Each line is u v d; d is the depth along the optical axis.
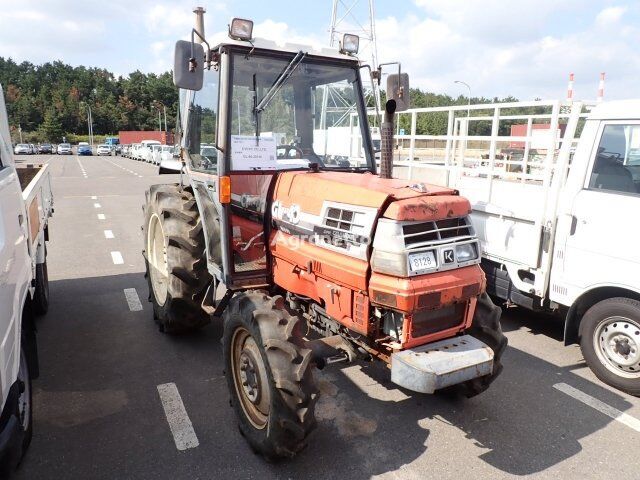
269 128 3.89
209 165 4.01
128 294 6.27
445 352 2.97
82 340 4.90
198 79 3.46
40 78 124.62
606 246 4.23
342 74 4.14
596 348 4.34
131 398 3.88
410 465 3.17
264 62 3.82
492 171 5.75
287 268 3.61
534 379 4.36
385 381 4.22
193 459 3.18
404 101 3.89
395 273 2.84
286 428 2.88
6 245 2.64
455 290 2.97
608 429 3.62
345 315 3.17
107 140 80.06
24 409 3.15
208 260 4.12
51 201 6.34
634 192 4.14
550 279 4.76
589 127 4.49
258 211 3.86
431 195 3.05
